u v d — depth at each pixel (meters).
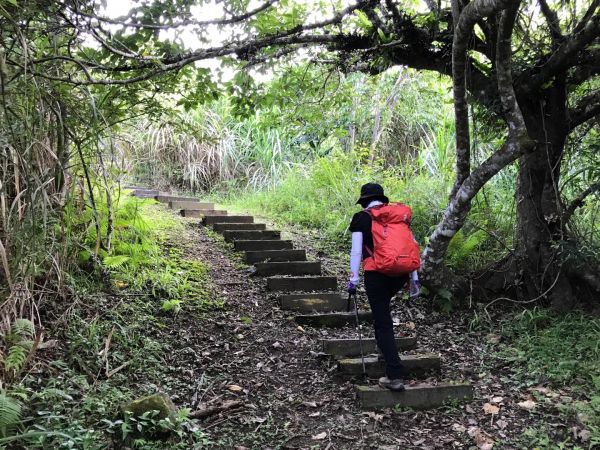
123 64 4.62
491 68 5.53
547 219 5.66
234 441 3.47
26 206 3.99
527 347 4.86
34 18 3.98
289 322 5.27
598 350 4.51
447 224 5.50
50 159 4.51
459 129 5.29
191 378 4.21
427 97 10.24
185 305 5.25
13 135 3.45
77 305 4.58
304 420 3.78
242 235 7.26
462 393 4.03
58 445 3.05
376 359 4.41
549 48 5.48
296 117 6.85
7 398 3.07
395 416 3.83
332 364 4.54
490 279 5.96
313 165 9.97
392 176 8.72
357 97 9.52
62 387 3.64
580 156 6.12
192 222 7.81
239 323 5.14
